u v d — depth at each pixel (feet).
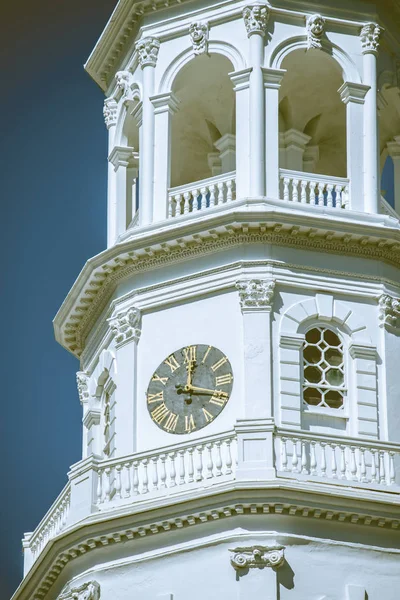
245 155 355.56
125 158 377.71
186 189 360.28
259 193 352.08
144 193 361.51
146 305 355.97
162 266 357.00
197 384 347.36
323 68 370.32
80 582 340.59
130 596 335.26
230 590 328.70
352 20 368.48
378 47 369.50
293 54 364.79
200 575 331.36
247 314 346.95
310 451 334.85
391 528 334.65
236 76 359.87
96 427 364.79
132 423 349.82
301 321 348.18
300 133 382.01
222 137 383.45
